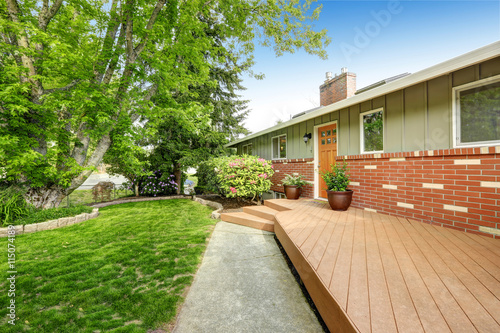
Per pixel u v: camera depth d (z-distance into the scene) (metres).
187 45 6.41
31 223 4.77
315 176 6.66
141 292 2.36
